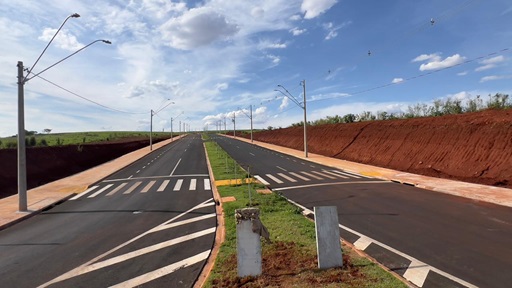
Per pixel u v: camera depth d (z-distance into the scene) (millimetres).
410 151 27125
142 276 7152
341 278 6062
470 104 30125
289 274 6352
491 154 19531
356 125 41969
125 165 34469
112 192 20109
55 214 14695
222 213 13031
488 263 7277
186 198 16953
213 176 24531
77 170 33906
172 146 65188
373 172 24156
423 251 8164
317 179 21953
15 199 18078
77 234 11055
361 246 8641
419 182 18859
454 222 10797
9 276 7543
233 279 6203
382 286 5680
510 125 19969
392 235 9555
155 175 27172
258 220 6473
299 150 48094
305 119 37781
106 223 12414
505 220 10906
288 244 8109
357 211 12742
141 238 10133
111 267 7801
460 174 20141
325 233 6668
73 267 7945
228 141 78938
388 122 35625
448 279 6508
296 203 14703
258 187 18500
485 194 14867
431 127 27141
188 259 8062
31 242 10336
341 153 37594
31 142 39969
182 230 10828
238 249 6363
